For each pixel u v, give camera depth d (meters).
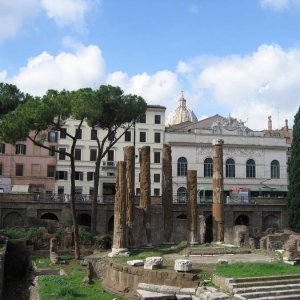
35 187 83.06
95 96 44.22
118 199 36.97
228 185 86.81
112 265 31.45
